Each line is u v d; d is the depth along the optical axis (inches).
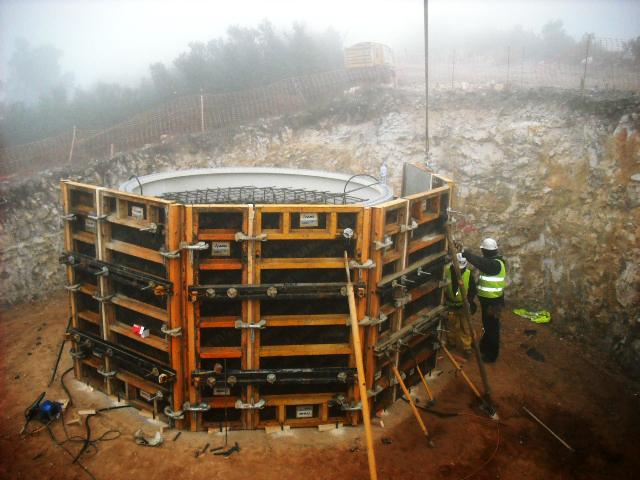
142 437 233.8
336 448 233.6
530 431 254.4
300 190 338.6
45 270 400.2
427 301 281.7
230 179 356.2
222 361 231.1
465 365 310.5
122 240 238.5
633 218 320.8
